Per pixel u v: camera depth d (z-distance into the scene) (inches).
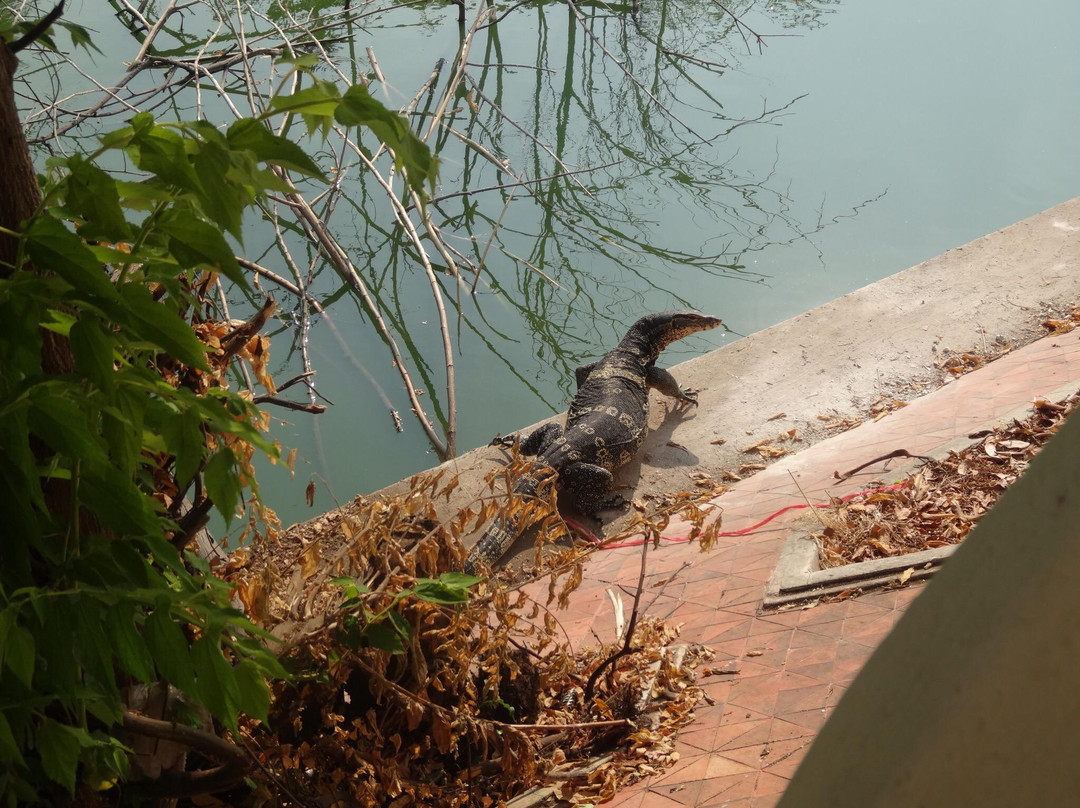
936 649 23.3
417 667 138.3
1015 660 20.7
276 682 139.3
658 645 183.9
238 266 62.9
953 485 214.8
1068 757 20.3
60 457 74.2
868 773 24.0
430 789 144.6
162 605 66.9
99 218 59.6
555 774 154.0
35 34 70.1
